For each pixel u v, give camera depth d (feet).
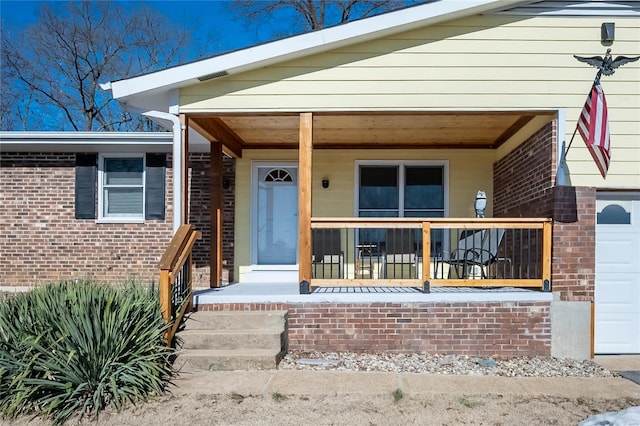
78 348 13.33
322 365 16.78
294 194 28.40
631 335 19.22
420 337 18.42
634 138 18.74
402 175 27.94
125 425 12.10
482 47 19.04
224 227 28.14
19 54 67.41
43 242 30.01
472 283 18.71
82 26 68.33
